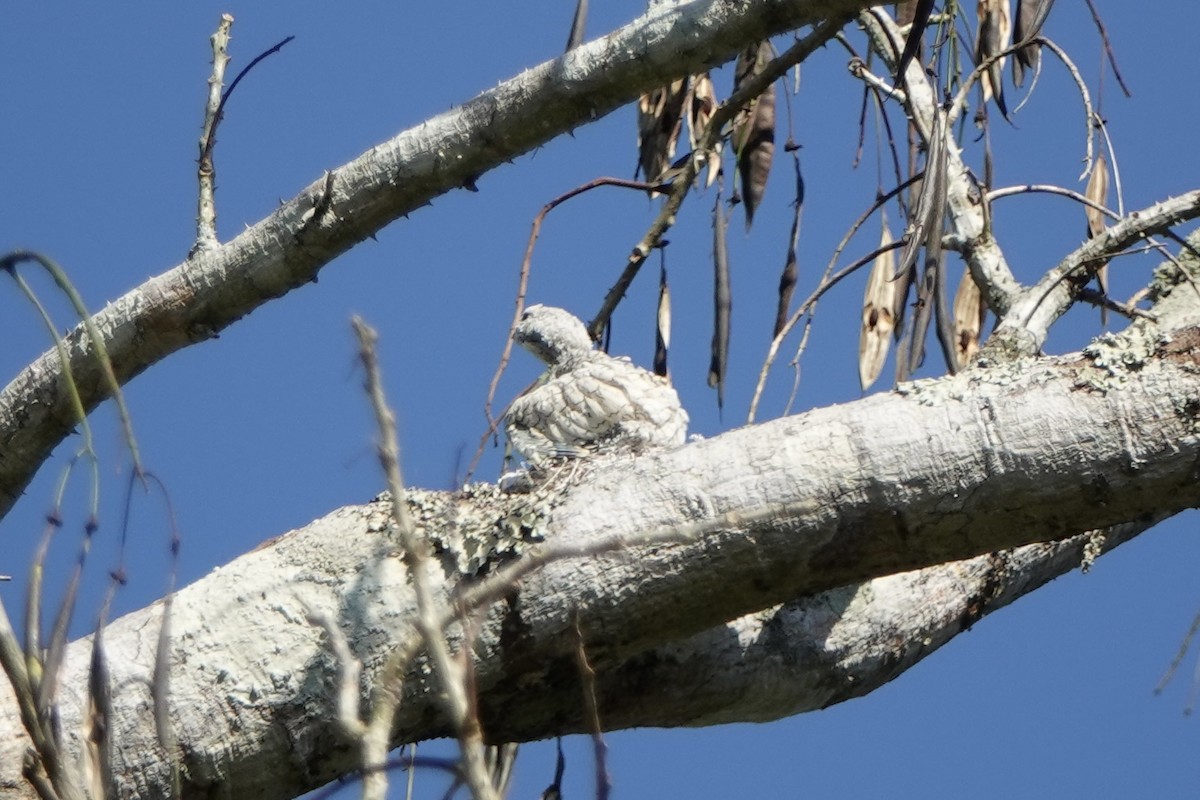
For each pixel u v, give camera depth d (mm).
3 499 9539
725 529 7141
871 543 7168
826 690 8727
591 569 7199
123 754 7082
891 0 7992
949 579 8992
